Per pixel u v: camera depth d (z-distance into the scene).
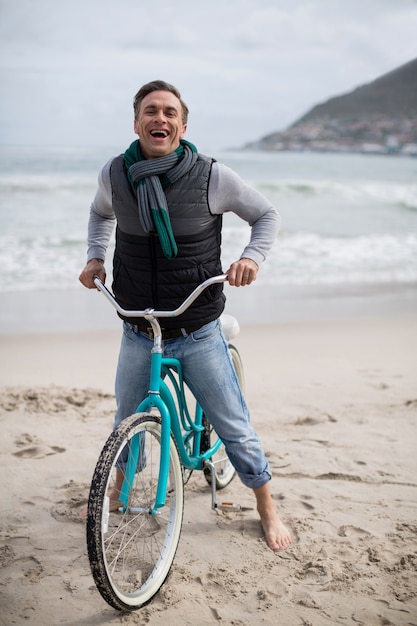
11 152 44.09
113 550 3.09
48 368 6.12
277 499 3.62
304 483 3.81
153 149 2.64
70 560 3.04
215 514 3.47
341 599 2.74
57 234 14.05
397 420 4.80
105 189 2.82
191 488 3.79
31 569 2.96
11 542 3.18
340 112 131.88
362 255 13.33
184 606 2.70
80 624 2.59
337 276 11.38
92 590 2.81
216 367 2.93
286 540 3.19
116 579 2.85
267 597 2.75
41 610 2.67
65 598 2.75
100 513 2.46
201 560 3.05
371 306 9.21
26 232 14.18
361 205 21.70
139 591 2.71
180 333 2.82
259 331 7.74
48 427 4.61
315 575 2.92
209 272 2.77
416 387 5.58
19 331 7.53
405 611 2.67
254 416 4.88
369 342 7.29
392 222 18.11
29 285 9.98
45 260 11.66
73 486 3.75
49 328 7.71
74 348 6.89
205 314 2.79
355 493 3.70
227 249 12.96
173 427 2.96
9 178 23.84
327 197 23.72
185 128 2.78
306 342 7.26
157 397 2.75
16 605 2.70
